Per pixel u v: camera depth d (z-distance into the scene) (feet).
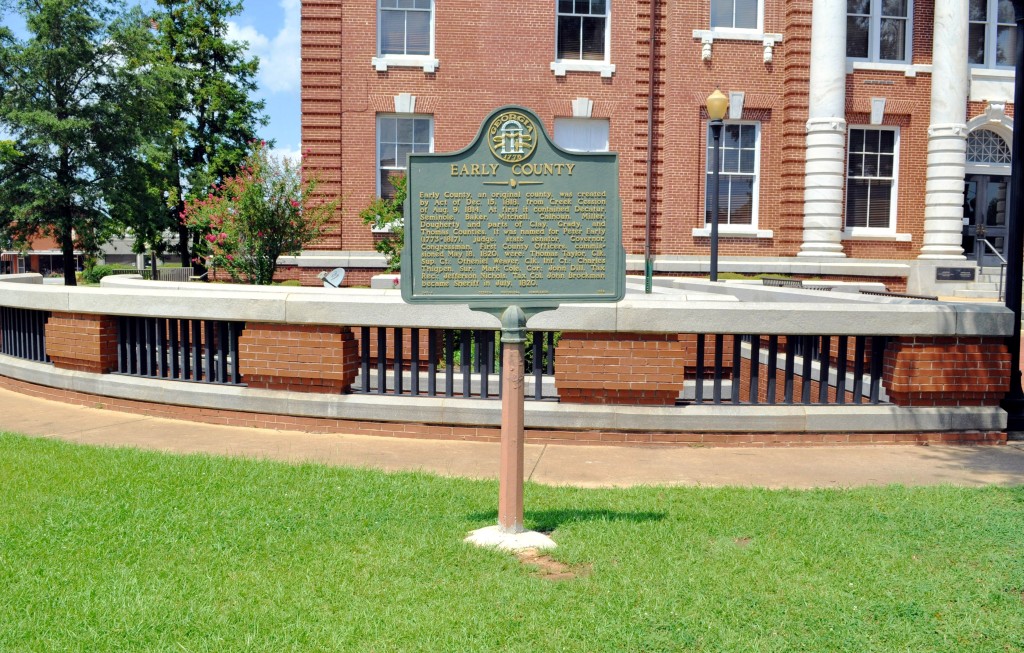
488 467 24.71
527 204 18.78
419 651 12.46
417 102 76.28
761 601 14.26
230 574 15.34
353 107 75.82
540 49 77.10
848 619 13.65
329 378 29.50
